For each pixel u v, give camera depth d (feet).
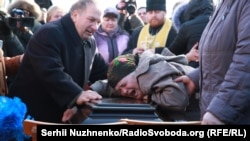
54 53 8.12
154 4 12.67
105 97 8.21
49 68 7.98
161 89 7.02
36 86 8.49
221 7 6.50
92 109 6.47
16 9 11.93
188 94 7.22
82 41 8.67
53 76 7.93
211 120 5.64
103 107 6.30
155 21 12.66
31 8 12.74
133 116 6.23
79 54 8.63
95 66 9.80
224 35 6.23
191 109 7.61
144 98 7.47
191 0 11.65
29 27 11.90
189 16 11.57
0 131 6.17
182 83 7.16
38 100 8.50
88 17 8.42
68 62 8.43
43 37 8.18
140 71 7.23
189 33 10.99
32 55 8.20
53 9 13.47
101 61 9.89
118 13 14.11
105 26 13.80
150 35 12.90
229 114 5.59
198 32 10.87
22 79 8.57
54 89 7.96
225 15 6.30
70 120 7.94
